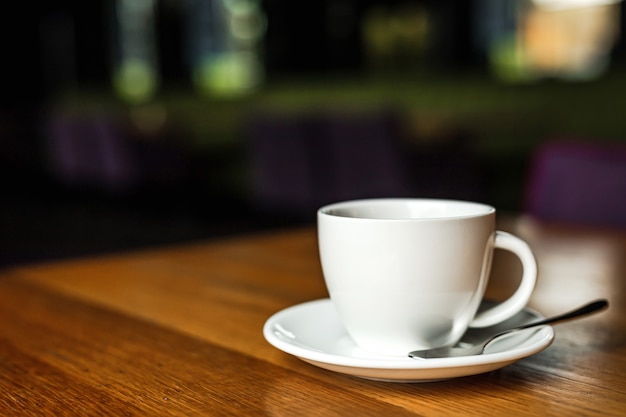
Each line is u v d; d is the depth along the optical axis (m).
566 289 0.75
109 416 0.43
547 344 0.47
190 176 6.11
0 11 9.30
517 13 5.41
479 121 4.63
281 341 0.49
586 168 1.31
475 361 0.43
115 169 5.95
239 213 5.59
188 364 0.52
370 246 0.48
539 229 1.11
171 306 0.70
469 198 4.14
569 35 5.07
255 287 0.77
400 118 4.05
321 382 0.48
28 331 0.62
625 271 0.83
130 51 8.35
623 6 4.74
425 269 0.48
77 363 0.53
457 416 0.41
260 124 4.47
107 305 0.70
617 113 4.36
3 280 0.83
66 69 9.21
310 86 6.18
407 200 0.56
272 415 0.42
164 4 7.85
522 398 0.44
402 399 0.44
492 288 0.76
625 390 0.45
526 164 4.55
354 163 4.12
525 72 5.32
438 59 6.03
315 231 1.13
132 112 7.20
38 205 6.30
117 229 5.00
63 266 0.91
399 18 6.27
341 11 6.73
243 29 7.38
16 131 8.45
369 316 0.50
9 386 0.48
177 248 1.01
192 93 7.28
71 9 8.92
